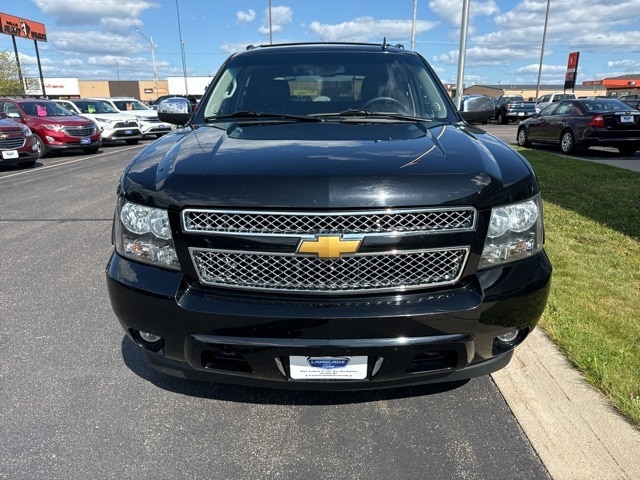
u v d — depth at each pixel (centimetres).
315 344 190
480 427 225
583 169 926
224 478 198
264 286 193
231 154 213
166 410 240
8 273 426
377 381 200
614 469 198
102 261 457
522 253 205
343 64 335
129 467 203
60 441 218
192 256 195
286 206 184
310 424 229
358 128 262
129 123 1709
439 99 317
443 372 205
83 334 315
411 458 207
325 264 188
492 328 200
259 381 204
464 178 192
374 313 187
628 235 490
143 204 203
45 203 721
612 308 327
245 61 348
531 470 199
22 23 3838
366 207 184
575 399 239
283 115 295
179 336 200
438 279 194
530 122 1440
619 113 1146
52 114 1391
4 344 303
